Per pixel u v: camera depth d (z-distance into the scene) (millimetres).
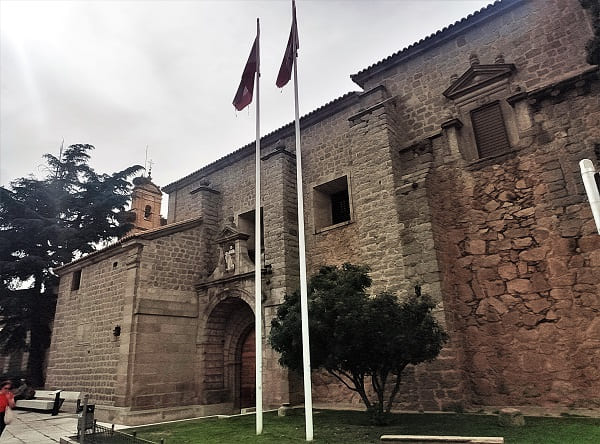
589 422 8094
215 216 19594
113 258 17250
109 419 13750
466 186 12188
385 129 13750
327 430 8789
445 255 11891
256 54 12398
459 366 10562
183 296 16953
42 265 24828
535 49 11984
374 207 13500
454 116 13094
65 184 30312
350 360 8812
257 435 8719
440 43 13992
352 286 9250
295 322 8859
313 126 16938
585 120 10469
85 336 17484
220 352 16969
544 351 9945
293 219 16234
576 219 10062
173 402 15180
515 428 7816
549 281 10195
